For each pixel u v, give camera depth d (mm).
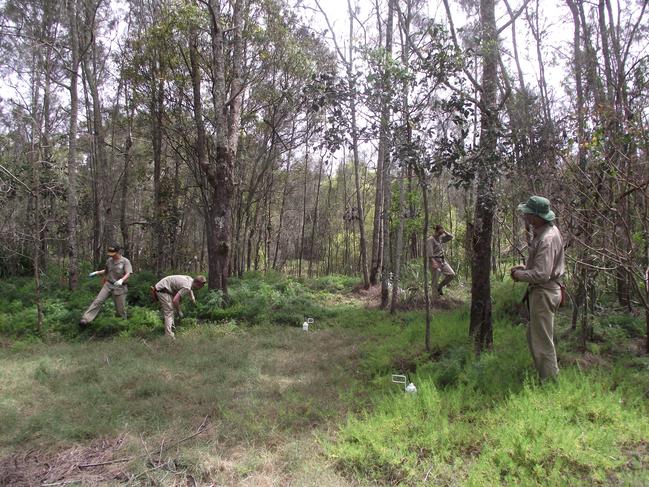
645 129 4715
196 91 12758
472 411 4188
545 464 3094
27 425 4215
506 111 5934
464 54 5492
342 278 16500
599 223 5395
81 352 7039
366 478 3229
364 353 6711
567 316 7094
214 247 10297
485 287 5898
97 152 15797
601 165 5121
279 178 21969
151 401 4863
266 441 3939
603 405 3711
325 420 4285
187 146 15094
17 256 14102
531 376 4527
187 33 11852
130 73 13094
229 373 5938
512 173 5809
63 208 15141
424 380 4867
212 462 3545
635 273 5199
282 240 28781
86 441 4027
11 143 13195
